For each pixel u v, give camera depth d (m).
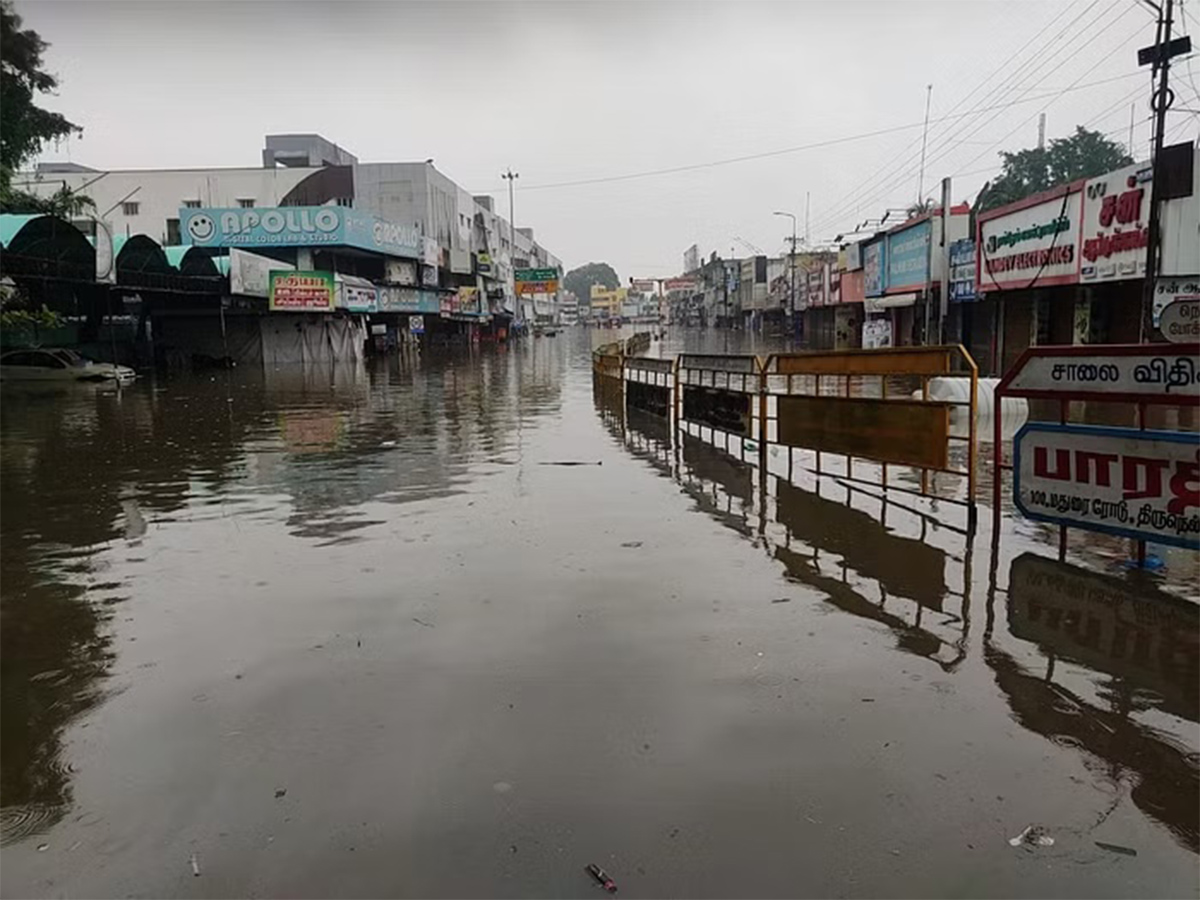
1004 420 13.44
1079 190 18.77
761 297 79.38
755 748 3.36
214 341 37.94
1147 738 3.41
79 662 4.43
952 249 26.52
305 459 11.17
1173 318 6.46
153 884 2.65
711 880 2.60
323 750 3.43
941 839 2.78
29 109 23.56
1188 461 5.02
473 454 11.34
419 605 5.14
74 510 8.29
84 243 23.53
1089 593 5.11
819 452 8.86
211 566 6.18
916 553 6.05
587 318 170.62
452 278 63.41
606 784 3.12
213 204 52.81
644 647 4.41
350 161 71.25
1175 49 14.16
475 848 2.77
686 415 13.23
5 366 26.19
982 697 3.79
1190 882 2.57
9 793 3.19
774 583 5.45
